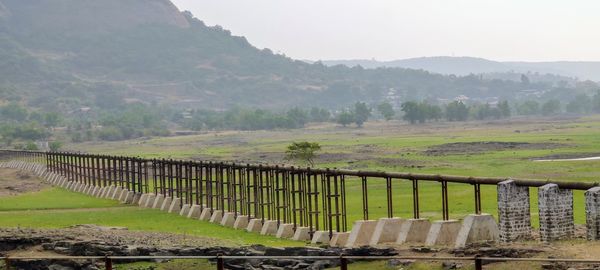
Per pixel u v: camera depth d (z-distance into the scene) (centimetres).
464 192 9869
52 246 5888
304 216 7819
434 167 14738
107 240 6175
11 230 6844
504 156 17138
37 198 12419
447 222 5431
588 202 4728
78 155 14638
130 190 12344
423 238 5684
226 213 8581
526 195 5103
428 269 4528
